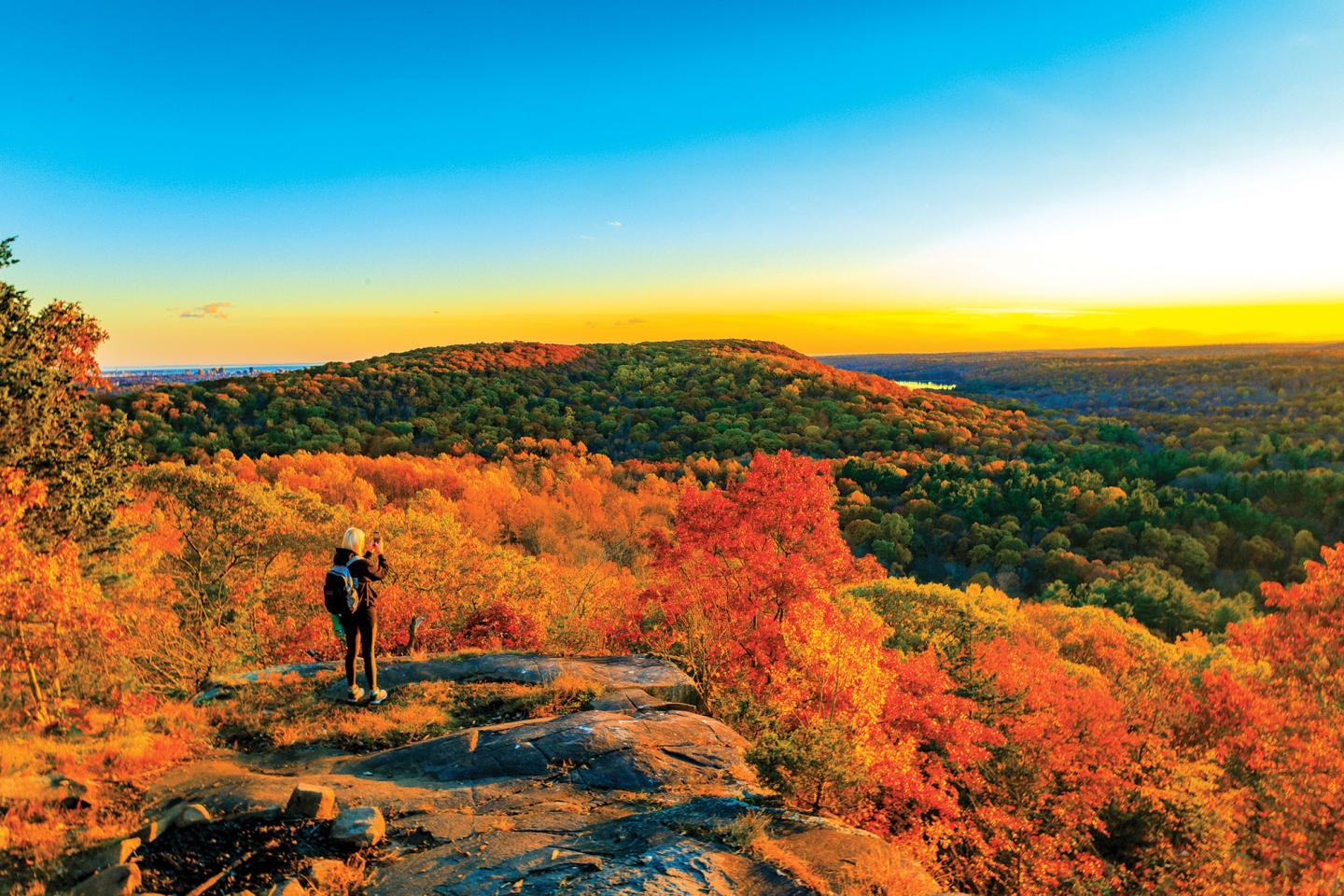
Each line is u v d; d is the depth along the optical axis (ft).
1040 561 283.79
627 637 75.82
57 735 24.07
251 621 85.61
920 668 63.00
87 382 50.83
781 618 66.80
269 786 18.70
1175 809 67.92
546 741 23.25
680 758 23.54
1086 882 57.16
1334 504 298.56
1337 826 78.13
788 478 74.18
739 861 14.89
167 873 14.26
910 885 15.01
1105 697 83.82
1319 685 102.73
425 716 26.81
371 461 302.25
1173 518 305.53
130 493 55.77
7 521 40.91
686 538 75.00
